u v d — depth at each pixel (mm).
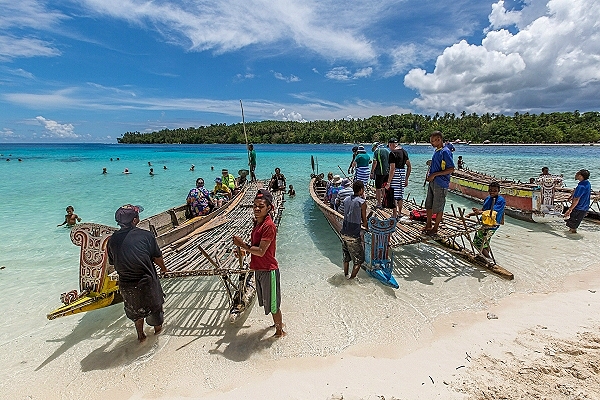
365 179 9469
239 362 3670
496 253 6652
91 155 45875
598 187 14461
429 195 6227
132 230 3898
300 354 3783
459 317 4430
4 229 9125
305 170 25281
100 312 4879
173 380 3428
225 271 4520
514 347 3658
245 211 9703
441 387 3096
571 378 3059
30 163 31781
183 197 14031
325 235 8398
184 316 4707
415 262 6410
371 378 3318
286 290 5348
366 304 4848
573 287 5152
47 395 3264
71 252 7316
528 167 24469
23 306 5020
